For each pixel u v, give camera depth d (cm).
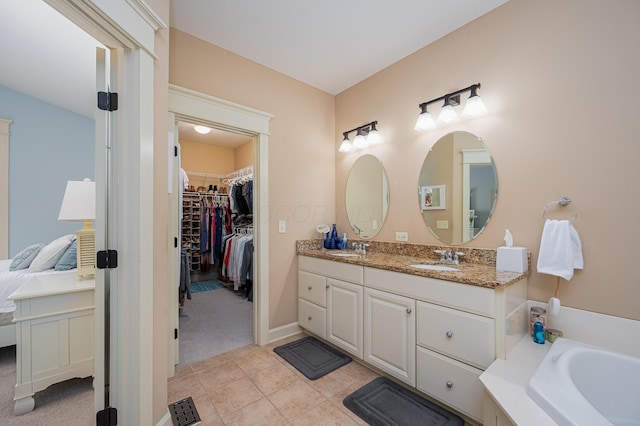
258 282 246
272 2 179
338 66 255
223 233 493
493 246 186
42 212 308
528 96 170
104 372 119
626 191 137
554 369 119
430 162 223
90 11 96
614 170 141
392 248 248
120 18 106
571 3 154
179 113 202
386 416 150
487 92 189
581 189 150
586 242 148
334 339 226
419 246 226
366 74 269
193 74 211
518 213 174
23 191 299
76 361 170
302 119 280
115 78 118
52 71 253
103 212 117
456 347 148
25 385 155
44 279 191
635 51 135
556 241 150
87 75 252
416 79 232
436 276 156
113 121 118
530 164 169
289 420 150
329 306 232
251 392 175
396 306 179
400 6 183
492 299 136
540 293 163
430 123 214
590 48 148
